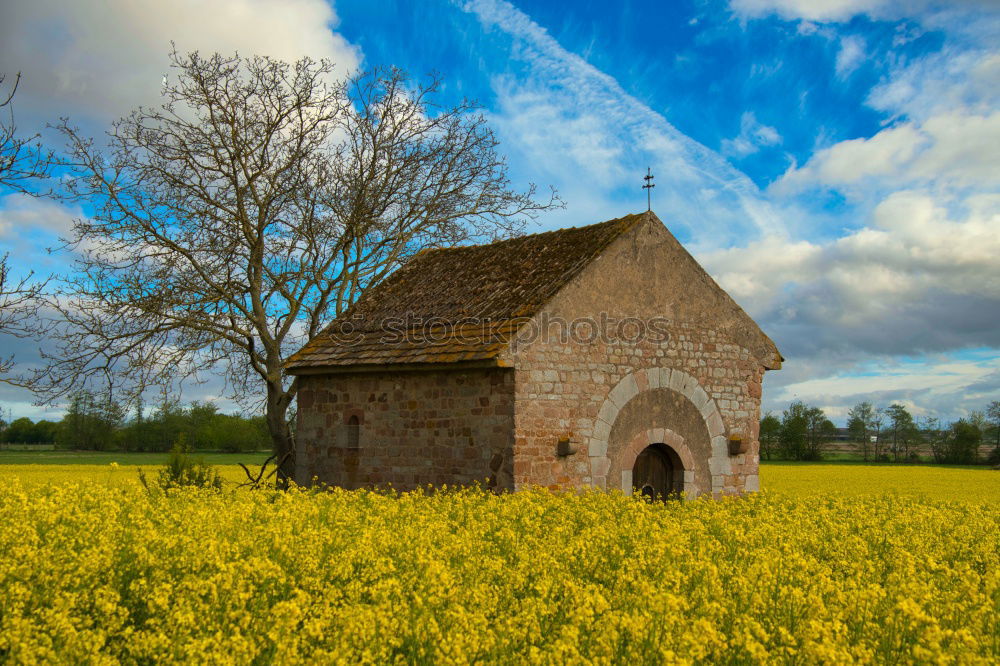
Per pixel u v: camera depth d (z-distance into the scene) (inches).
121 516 377.1
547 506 476.1
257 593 266.7
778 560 313.0
